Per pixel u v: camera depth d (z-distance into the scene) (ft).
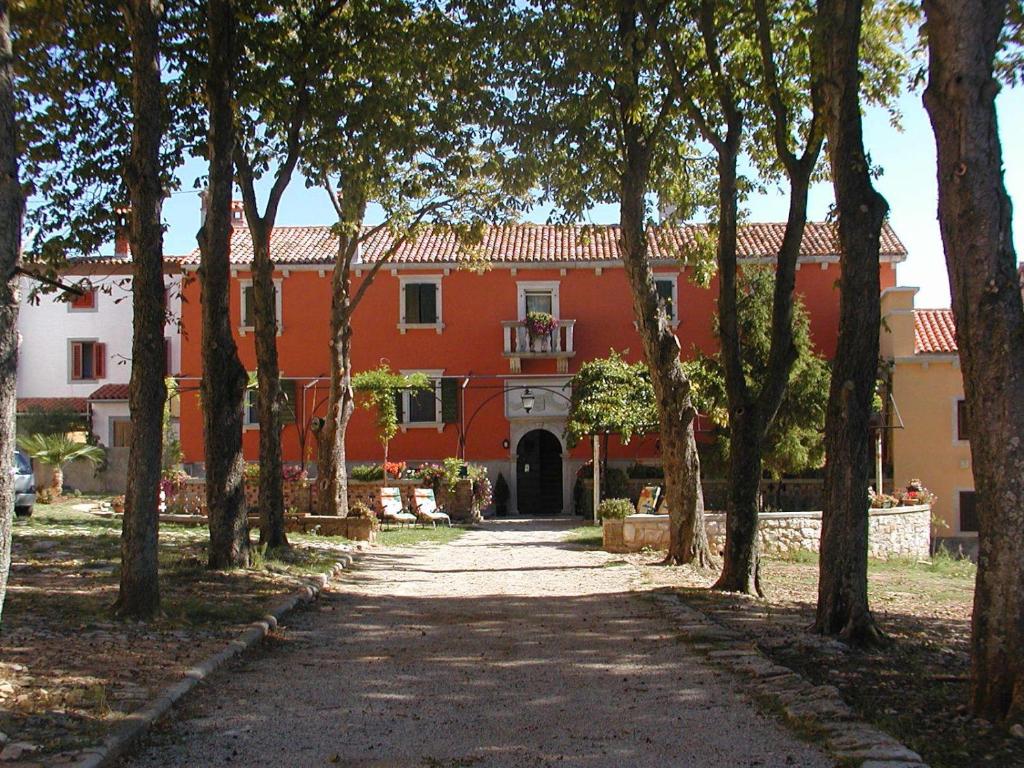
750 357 84.64
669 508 54.39
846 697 21.26
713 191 56.59
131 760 17.37
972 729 18.28
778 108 39.06
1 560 20.06
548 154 48.11
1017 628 18.54
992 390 18.69
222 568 42.39
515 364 109.09
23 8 40.65
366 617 35.09
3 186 19.95
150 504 30.42
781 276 40.52
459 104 49.39
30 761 15.98
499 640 30.04
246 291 111.75
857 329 29.37
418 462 109.29
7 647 24.47
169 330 129.39
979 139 19.11
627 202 51.19
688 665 25.71
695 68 46.60
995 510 18.70
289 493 91.35
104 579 37.40
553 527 88.33
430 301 111.45
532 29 44.47
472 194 66.08
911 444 97.40
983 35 19.30
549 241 114.62
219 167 42.16
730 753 17.65
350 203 55.52
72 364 137.39
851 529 29.58
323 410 109.50
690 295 110.11
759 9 38.68
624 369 92.89
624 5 43.06
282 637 30.45
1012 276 18.90
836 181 29.50
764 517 65.98
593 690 23.00
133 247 30.35
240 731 19.33
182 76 46.50
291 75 48.11
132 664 23.75
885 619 36.63
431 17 47.73
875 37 42.88
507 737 19.02
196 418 111.55
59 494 93.86
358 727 19.74
